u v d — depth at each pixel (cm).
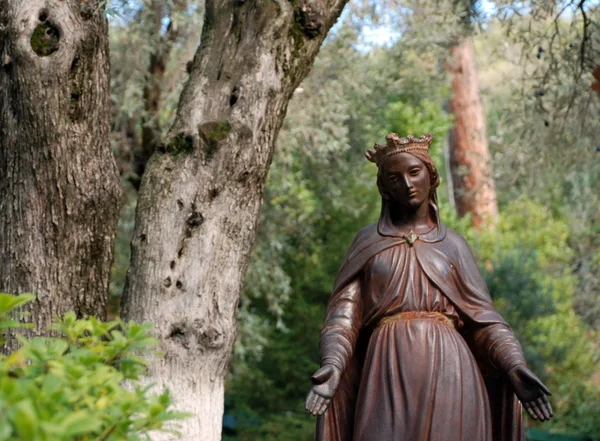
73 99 527
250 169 564
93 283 543
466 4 948
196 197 555
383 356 466
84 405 290
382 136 1403
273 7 582
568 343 1497
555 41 1089
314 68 1151
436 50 1257
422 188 494
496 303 1419
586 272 1550
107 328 340
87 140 533
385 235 499
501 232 1706
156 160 568
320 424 472
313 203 1351
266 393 1414
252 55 576
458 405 454
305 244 1455
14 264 527
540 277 1505
